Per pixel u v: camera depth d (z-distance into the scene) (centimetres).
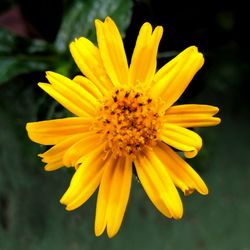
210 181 23
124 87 14
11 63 19
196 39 21
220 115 23
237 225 22
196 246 22
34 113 21
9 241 22
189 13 21
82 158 14
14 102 22
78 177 14
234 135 23
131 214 22
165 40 20
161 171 14
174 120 14
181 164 14
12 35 19
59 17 21
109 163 14
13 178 22
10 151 22
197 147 14
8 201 22
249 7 22
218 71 22
